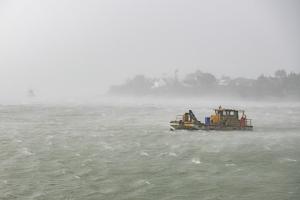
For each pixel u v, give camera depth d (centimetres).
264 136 6228
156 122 8475
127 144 5150
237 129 7050
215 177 3359
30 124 7875
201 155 4359
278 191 2969
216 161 4028
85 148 4788
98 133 6366
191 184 3134
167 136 6075
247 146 5088
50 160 4025
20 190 2941
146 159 4103
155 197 2805
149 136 6050
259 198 2806
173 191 2948
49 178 3294
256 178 3331
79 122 8400
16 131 6612
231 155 4384
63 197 2783
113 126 7550
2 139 5578
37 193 2872
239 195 2870
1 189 2962
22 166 3738
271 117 10694
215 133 6581
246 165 3847
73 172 3506
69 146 4938
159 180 3247
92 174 3434
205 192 2931
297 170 3644
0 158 4122
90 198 2766
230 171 3581
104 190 2956
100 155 4316
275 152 4612
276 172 3559
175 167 3725
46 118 9419
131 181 3209
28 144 5094
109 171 3550
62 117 9800
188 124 6919
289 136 6247
